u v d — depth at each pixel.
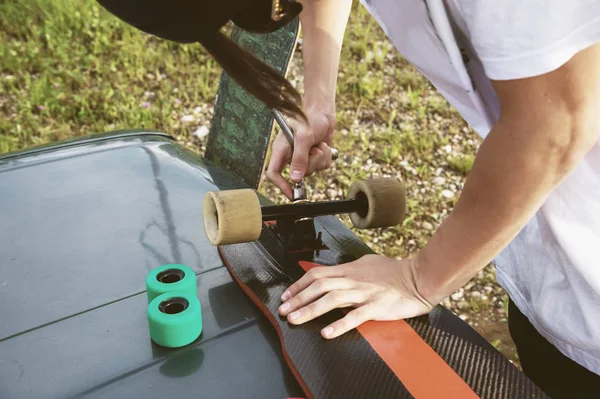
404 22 0.99
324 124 1.47
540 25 0.76
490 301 2.68
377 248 2.88
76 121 3.58
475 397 1.00
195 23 0.75
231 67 0.82
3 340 1.12
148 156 1.72
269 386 1.04
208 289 1.25
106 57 4.11
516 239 1.25
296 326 1.11
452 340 1.11
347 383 1.01
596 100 0.80
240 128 1.84
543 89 0.80
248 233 1.20
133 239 1.39
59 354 1.09
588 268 1.06
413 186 3.27
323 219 1.50
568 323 1.17
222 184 1.61
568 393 1.32
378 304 1.11
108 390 1.03
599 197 1.01
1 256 1.33
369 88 3.91
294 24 1.66
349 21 4.62
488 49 0.81
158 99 3.79
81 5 4.46
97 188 1.57
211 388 1.03
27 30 4.30
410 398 0.99
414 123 3.74
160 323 1.08
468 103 1.10
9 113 3.61
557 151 0.84
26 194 1.54
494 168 0.88
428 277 1.08
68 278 1.27
